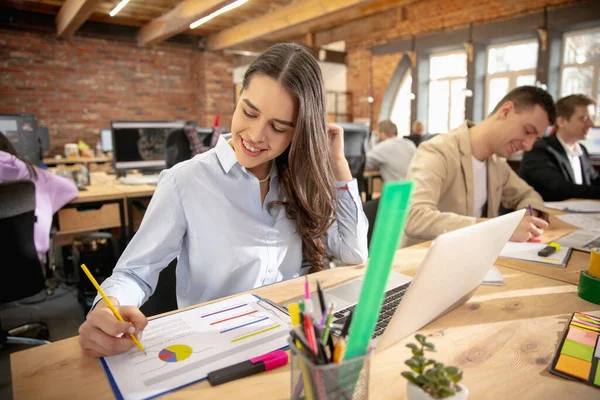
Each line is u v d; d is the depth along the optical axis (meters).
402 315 0.63
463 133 1.75
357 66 9.18
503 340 0.70
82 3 5.04
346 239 1.17
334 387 0.44
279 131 0.92
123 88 7.58
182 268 1.07
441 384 0.45
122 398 0.55
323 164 1.00
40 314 2.48
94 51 7.25
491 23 6.82
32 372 0.61
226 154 1.01
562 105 2.81
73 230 2.56
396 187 0.38
